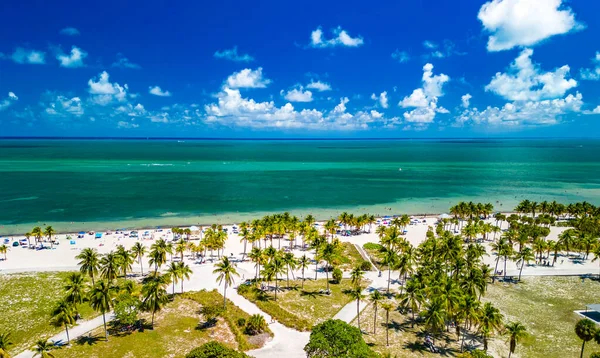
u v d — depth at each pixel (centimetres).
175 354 7538
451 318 8556
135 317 8469
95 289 7988
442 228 16575
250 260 13462
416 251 12431
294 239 16312
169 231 17112
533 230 14900
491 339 8431
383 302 10125
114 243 15162
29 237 15025
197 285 11050
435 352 7862
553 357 7744
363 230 17850
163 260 11175
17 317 8844
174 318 9050
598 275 11994
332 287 11162
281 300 10181
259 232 13600
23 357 7256
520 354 7862
